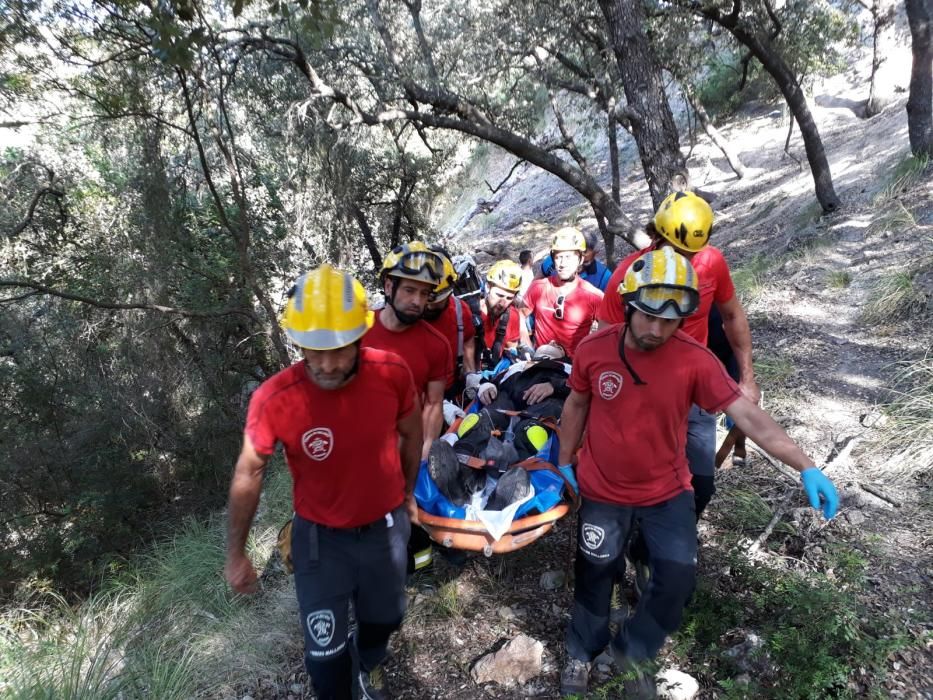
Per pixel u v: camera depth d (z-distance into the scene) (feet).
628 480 8.39
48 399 22.59
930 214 24.81
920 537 11.37
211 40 19.90
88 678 10.48
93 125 24.22
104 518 20.03
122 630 12.12
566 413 9.22
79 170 27.48
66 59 20.39
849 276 23.24
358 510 7.73
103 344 24.80
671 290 7.32
